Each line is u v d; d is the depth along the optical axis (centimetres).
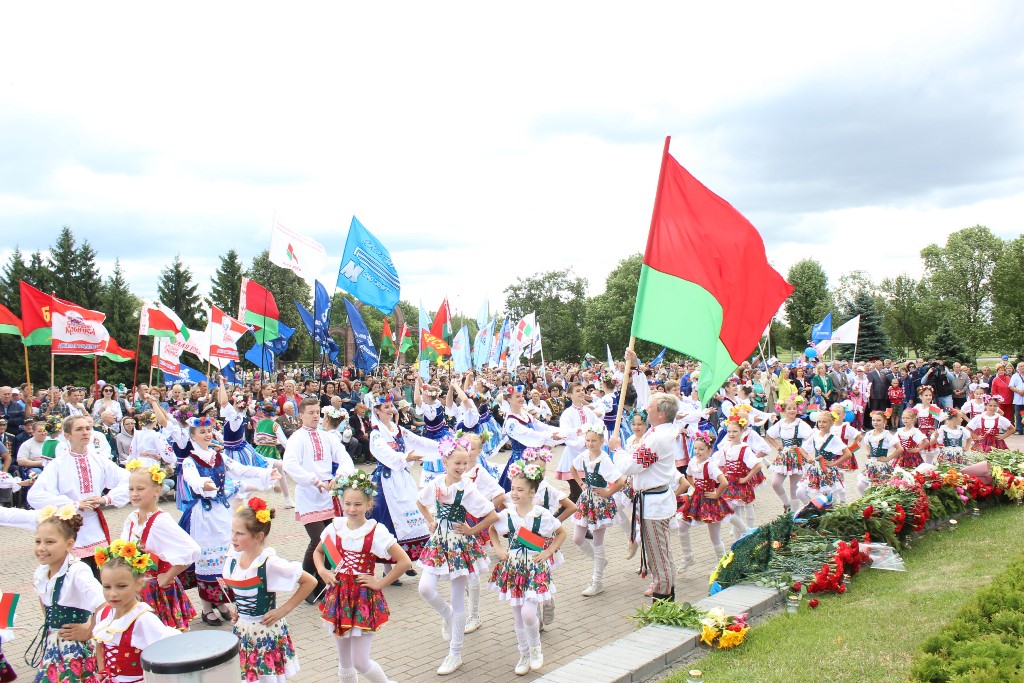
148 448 1318
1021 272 5772
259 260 6234
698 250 783
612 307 7825
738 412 1022
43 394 2067
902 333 6775
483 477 761
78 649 529
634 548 857
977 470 1160
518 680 639
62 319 1784
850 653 601
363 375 2952
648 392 2042
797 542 870
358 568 574
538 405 1878
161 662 380
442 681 639
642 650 619
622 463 773
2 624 607
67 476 741
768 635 658
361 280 1361
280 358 6150
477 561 689
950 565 839
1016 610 616
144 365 5138
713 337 779
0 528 1338
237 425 1105
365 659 575
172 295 5906
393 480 962
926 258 6888
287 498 1433
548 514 664
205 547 802
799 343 8100
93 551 716
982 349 6125
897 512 930
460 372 2528
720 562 817
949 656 554
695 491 959
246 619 523
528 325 3009
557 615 798
